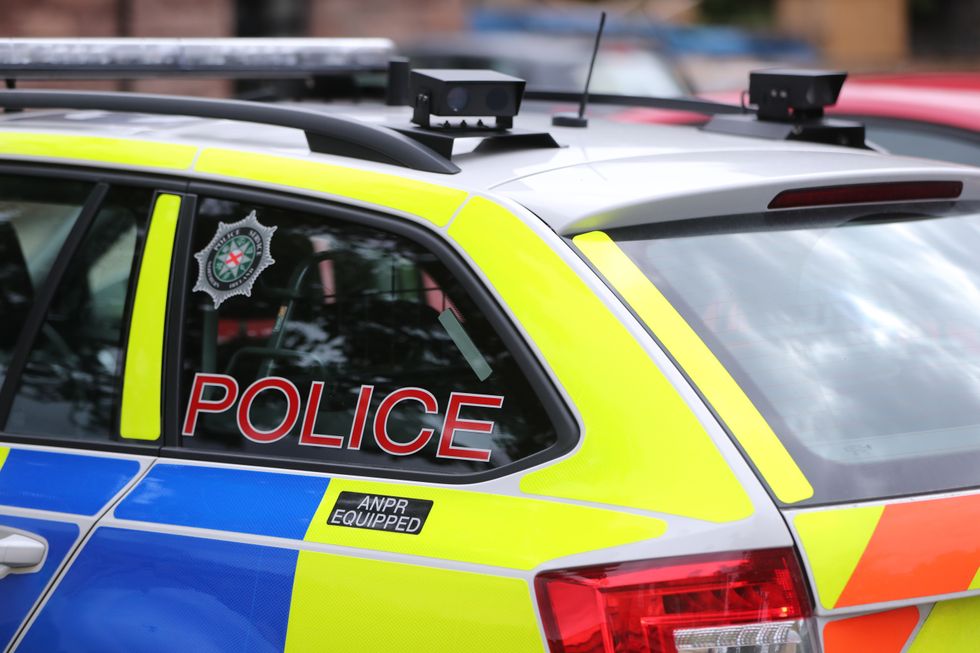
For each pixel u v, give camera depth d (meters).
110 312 9.91
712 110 13.56
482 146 10.00
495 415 8.41
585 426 8.05
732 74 49.44
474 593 7.88
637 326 8.18
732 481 7.62
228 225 9.63
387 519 8.36
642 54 35.56
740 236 9.02
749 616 7.41
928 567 7.56
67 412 9.85
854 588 7.43
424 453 8.57
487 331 8.55
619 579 7.57
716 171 9.45
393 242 9.02
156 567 8.85
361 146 9.59
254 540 8.62
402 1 53.22
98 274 10.02
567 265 8.43
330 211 9.30
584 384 8.12
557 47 35.59
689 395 7.92
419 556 8.11
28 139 10.55
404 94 13.84
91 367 9.88
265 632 8.44
